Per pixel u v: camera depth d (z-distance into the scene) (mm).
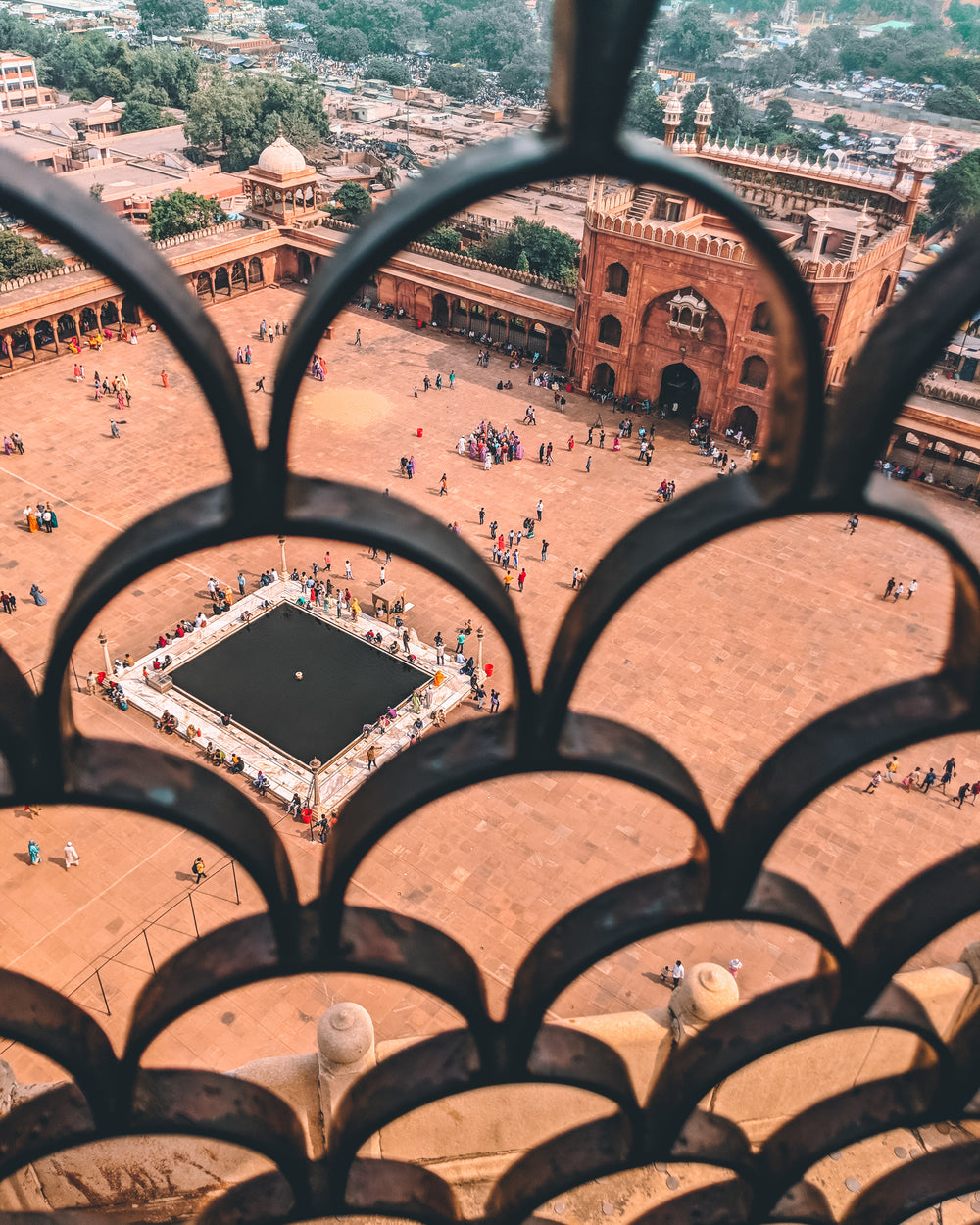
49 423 52938
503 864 30266
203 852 30172
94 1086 5023
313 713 35656
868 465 3996
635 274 55312
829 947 5336
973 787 33156
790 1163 6172
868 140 159875
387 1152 10297
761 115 183000
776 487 4094
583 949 5156
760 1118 10633
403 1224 8328
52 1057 4910
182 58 143125
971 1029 6242
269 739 34438
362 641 39281
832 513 4160
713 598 42594
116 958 26859
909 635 41188
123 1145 9438
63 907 28172
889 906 5676
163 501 47031
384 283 68000
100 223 3258
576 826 31656
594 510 48656
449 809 31922
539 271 82562
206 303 68375
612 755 4758
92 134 124750
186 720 35062
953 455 51656
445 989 5094
